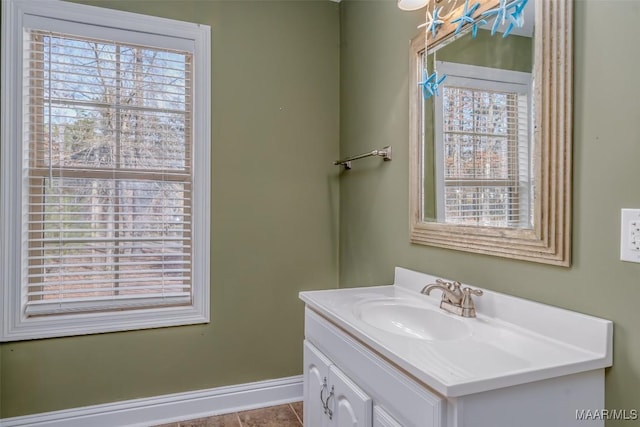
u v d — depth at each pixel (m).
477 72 1.38
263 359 2.29
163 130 2.11
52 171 1.92
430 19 1.53
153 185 2.09
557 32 1.08
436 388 0.84
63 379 1.92
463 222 1.45
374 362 1.13
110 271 2.00
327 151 2.43
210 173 2.16
